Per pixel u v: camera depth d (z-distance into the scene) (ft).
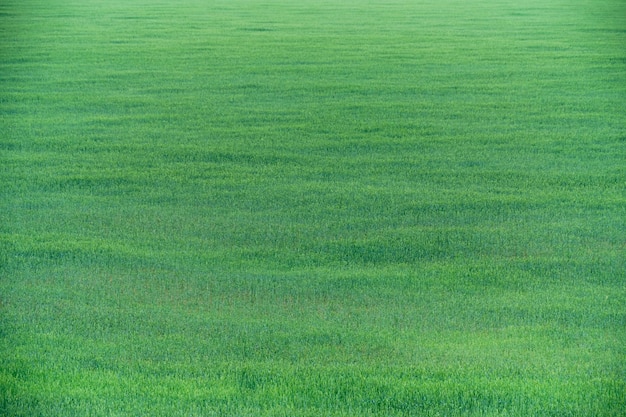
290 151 31.58
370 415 14.28
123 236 23.08
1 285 19.77
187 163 29.99
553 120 36.37
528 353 16.60
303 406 14.58
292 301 19.12
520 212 24.97
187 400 14.76
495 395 14.85
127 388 15.16
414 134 34.04
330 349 16.81
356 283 20.02
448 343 17.06
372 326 17.87
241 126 35.37
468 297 19.27
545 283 20.04
